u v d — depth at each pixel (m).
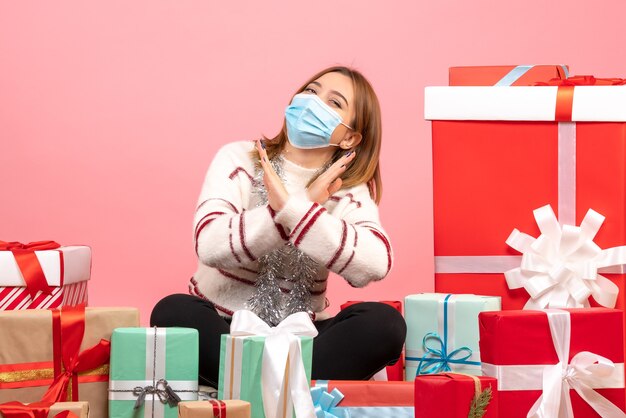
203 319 2.58
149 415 2.24
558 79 2.78
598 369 2.18
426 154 4.68
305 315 2.33
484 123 2.68
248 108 4.74
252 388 2.19
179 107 4.74
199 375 2.59
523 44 4.67
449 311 2.56
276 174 2.74
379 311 2.54
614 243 2.60
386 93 4.69
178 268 4.71
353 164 2.93
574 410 2.23
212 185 2.85
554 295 2.61
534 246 2.61
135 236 4.71
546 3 4.67
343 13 4.72
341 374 2.53
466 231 2.70
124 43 4.77
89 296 4.67
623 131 2.59
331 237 2.57
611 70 4.66
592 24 4.66
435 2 4.69
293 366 2.18
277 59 4.74
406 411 2.22
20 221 4.74
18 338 2.24
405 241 4.65
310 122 2.82
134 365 2.25
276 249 2.78
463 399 2.01
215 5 4.75
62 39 4.77
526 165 2.66
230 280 2.82
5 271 2.54
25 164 4.75
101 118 4.75
